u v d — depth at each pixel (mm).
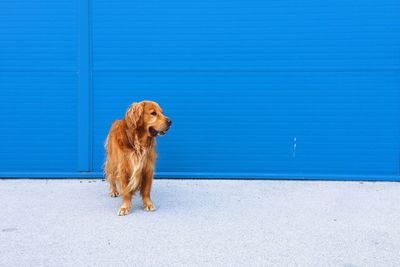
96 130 5590
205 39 5492
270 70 5488
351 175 5527
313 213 4285
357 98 5457
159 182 5504
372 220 4082
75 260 3193
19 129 5574
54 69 5520
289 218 4137
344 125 5496
